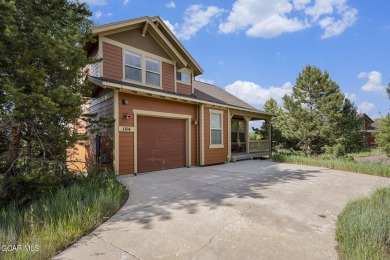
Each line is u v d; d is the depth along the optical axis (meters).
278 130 19.28
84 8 5.96
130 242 2.86
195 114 10.16
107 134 7.60
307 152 16.73
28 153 4.90
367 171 8.34
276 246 2.78
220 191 5.44
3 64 4.24
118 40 8.41
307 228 3.35
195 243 2.84
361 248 2.54
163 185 6.07
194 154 10.06
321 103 16.64
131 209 4.14
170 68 10.19
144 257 2.52
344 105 16.88
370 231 2.91
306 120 17.05
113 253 2.60
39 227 3.04
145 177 7.19
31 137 4.80
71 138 4.91
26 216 3.13
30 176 4.29
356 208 3.96
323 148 16.64
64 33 4.84
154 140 8.51
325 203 4.59
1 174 4.46
